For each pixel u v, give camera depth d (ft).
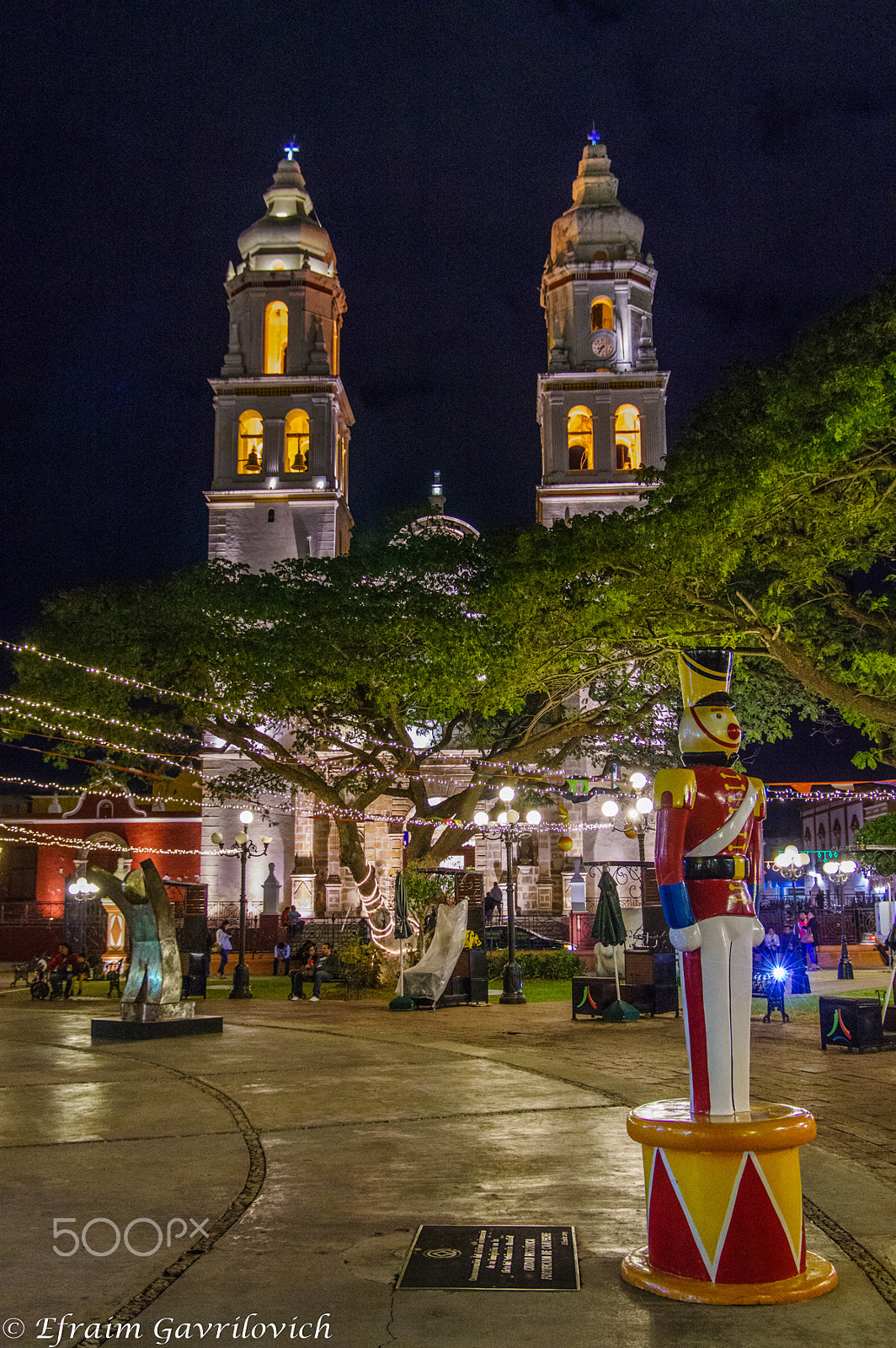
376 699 93.15
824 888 158.92
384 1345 17.10
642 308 165.78
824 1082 41.63
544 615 71.67
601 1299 18.99
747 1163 19.24
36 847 157.99
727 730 22.48
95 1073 46.42
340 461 173.58
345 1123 34.58
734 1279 18.92
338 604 86.94
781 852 123.13
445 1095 39.42
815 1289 19.04
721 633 66.18
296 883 146.82
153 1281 20.25
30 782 112.88
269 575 93.61
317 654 86.28
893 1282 19.77
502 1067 46.50
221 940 117.08
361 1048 53.36
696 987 21.02
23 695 95.66
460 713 100.73
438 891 90.63
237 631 91.86
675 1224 19.48
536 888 146.41
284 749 100.48
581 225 167.12
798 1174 20.07
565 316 164.86
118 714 97.09
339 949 96.99
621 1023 63.46
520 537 70.28
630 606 66.95
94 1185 27.17
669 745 120.67
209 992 95.61
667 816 21.31
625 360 162.61
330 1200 25.54
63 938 138.62
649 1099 38.17
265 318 168.14
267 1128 33.99
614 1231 22.85
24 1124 35.17
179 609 91.81
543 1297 19.13
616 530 63.26
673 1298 18.90
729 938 21.01
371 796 100.53
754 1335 17.34
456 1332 17.60
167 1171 28.55
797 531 61.11
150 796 163.32
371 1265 20.88
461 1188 26.40
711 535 57.82
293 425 164.45
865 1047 49.34
